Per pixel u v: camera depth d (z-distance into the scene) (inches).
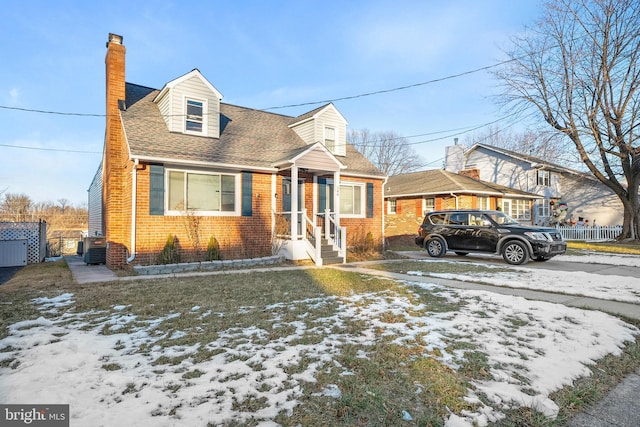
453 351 144.6
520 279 316.5
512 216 890.1
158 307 214.8
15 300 236.7
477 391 113.0
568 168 994.1
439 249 520.1
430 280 315.9
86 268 435.8
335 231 500.4
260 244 476.1
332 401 105.6
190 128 467.5
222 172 446.6
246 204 462.0
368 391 111.3
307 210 530.9
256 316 194.1
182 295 248.1
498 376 123.5
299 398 106.9
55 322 185.0
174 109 448.5
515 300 233.6
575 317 196.7
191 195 424.8
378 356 138.5
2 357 136.5
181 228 412.5
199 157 417.4
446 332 168.6
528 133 1235.2
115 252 422.6
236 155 461.7
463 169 989.8
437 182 824.9
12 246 525.3
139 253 384.5
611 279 318.3
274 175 489.7
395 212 886.4
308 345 150.4
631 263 450.3
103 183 550.0
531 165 979.3
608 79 711.1
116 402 103.1
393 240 860.0
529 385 117.6
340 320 187.8
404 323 182.9
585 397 114.6
